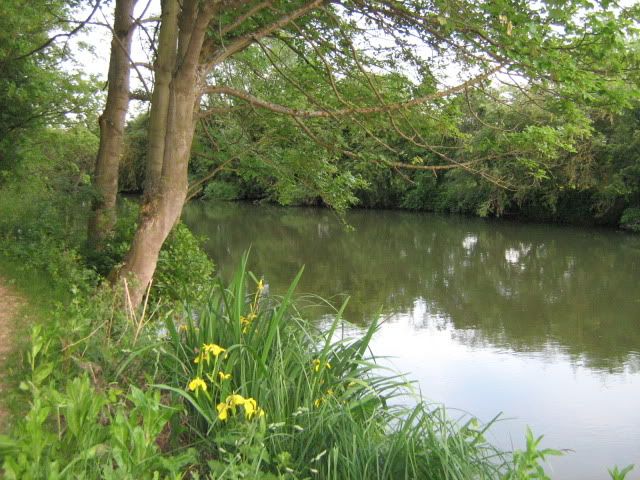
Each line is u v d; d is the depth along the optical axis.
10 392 4.03
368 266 19.55
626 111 26.59
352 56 8.51
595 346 10.68
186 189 7.50
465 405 7.83
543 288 16.33
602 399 8.10
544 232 30.36
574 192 33.09
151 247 7.32
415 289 15.85
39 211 10.17
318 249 23.41
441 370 9.17
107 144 10.07
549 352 10.25
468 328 11.81
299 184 11.09
